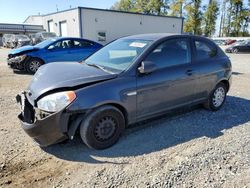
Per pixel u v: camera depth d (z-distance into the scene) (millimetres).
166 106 4051
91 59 4285
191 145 3574
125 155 3289
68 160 3172
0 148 3420
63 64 4035
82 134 3260
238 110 5176
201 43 4676
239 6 58156
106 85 3303
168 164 3080
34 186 2678
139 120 3777
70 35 26047
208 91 4734
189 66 4293
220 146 3557
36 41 23422
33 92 3252
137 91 3568
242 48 25500
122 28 26578
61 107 3020
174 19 30594
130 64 3619
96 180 2768
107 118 3371
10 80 8047
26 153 3314
